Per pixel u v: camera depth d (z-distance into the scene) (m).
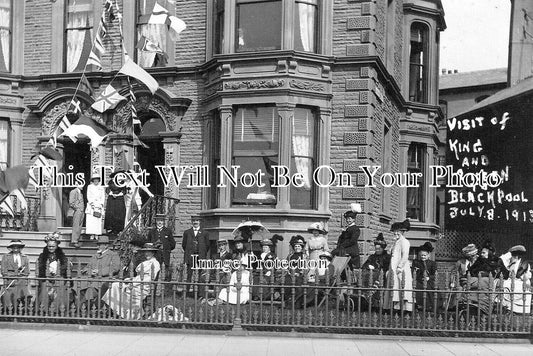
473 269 12.80
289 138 15.76
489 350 9.83
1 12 18.86
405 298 11.95
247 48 16.34
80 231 16.08
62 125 16.16
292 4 15.95
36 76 18.62
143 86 17.66
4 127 18.73
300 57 15.84
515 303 11.69
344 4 16.28
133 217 15.00
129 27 18.17
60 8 18.70
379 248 13.20
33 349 9.38
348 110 16.05
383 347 9.95
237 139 16.20
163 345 9.80
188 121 17.45
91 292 11.23
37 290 11.24
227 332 10.78
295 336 10.70
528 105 13.95
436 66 23.77
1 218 17.55
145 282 10.91
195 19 17.61
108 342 9.99
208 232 16.33
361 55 15.98
